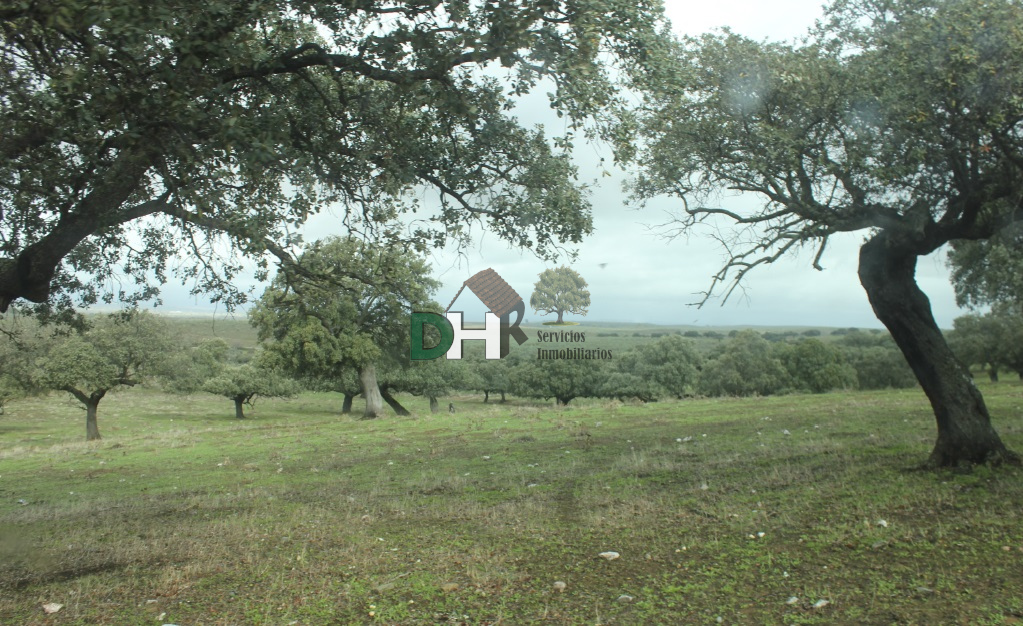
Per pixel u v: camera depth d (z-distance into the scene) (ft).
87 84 19.89
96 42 20.07
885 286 30.66
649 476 34.60
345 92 28.43
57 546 25.62
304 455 53.83
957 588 15.67
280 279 33.58
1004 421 46.65
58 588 19.81
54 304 34.32
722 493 28.81
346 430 74.38
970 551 18.20
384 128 27.66
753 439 45.42
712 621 14.98
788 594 16.28
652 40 22.85
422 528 26.30
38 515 32.91
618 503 28.63
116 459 59.47
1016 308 72.54
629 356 191.62
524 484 35.29
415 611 16.60
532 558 20.98
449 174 27.96
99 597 18.84
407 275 35.96
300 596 18.17
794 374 184.55
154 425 165.58
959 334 154.61
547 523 25.80
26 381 118.32
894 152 27.73
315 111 27.43
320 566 21.24
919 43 26.35
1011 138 27.58
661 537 22.35
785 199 29.86
